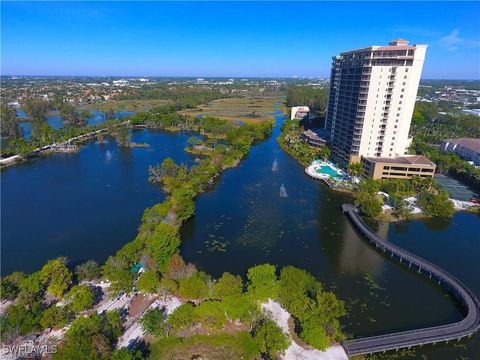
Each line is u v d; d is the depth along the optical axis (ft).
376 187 543.39
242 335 259.39
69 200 530.27
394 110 596.29
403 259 375.04
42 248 390.63
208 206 519.19
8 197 541.75
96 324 234.58
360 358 244.01
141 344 248.32
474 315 284.82
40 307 269.64
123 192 564.71
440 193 526.57
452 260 384.68
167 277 305.94
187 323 255.09
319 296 274.57
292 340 254.06
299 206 523.29
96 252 382.42
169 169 622.13
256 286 292.40
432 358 249.75
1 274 342.44
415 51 555.28
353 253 396.57
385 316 293.84
